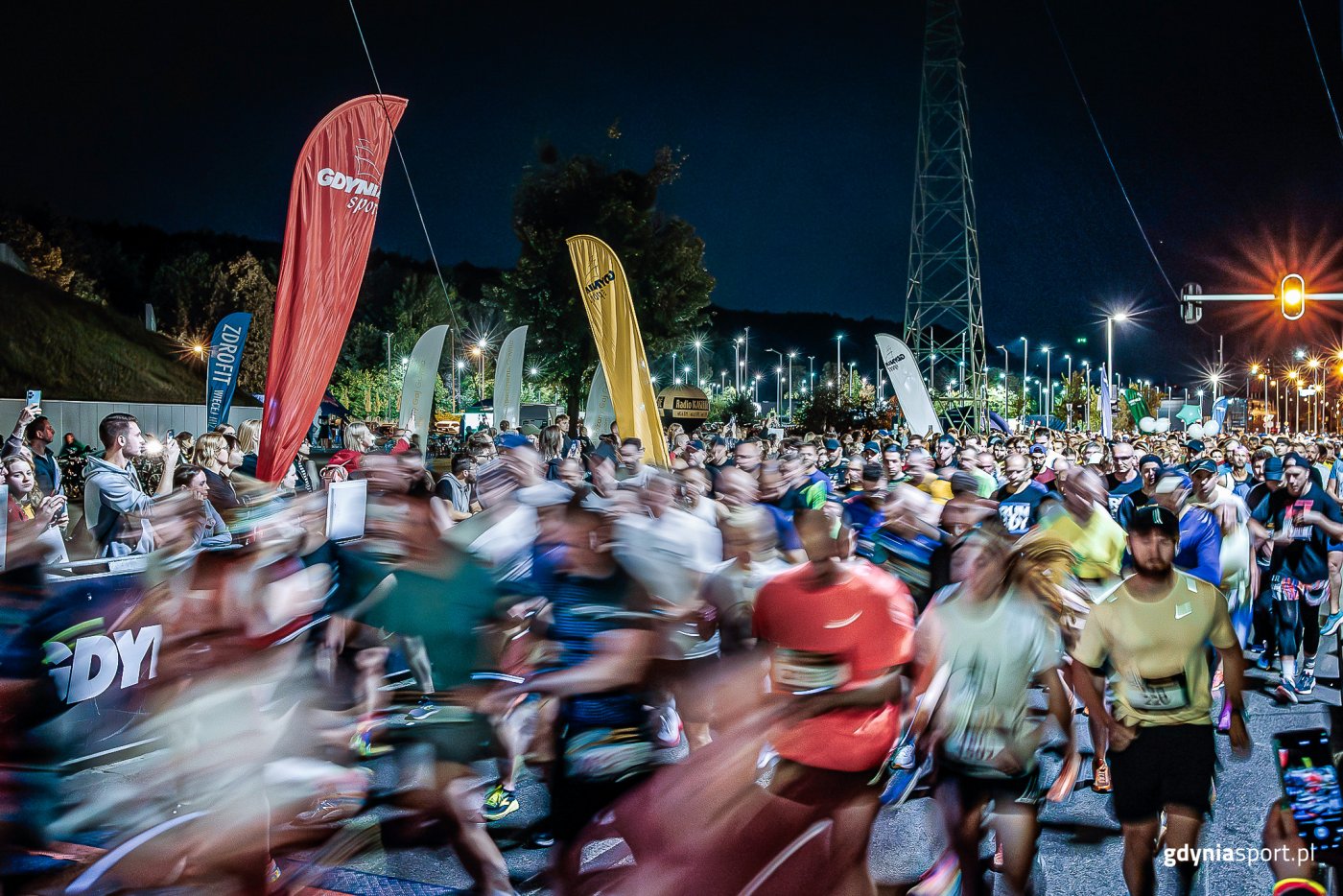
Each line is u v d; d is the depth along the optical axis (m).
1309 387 109.81
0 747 5.36
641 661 4.72
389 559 5.32
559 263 48.66
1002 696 4.34
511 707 5.09
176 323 94.62
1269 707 8.69
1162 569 4.40
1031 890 4.41
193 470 7.99
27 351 24.12
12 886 4.82
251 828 4.95
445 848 5.56
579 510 4.84
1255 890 5.16
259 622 5.38
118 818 5.27
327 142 9.27
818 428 53.38
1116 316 53.00
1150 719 4.40
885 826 6.08
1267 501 9.65
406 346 106.62
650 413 13.20
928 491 10.77
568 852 4.64
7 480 7.39
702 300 50.44
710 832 4.60
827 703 4.41
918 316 55.25
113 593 6.14
